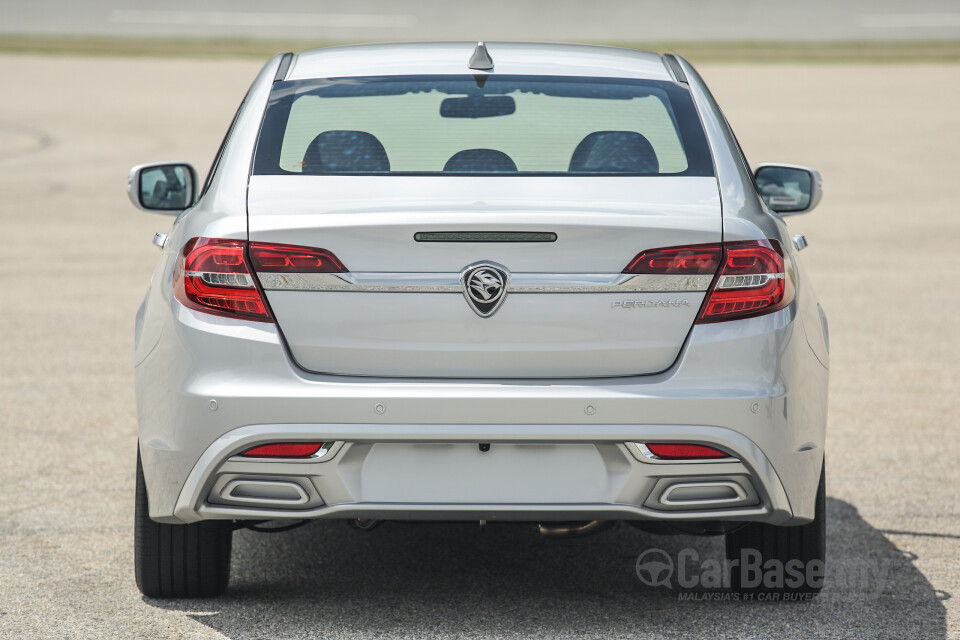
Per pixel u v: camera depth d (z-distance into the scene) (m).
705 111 14.09
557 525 13.16
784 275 12.28
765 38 137.88
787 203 16.80
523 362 11.84
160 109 83.31
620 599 14.26
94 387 24.70
